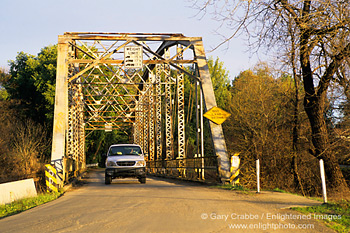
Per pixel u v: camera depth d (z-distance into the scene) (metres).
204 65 21.84
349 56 14.73
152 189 15.28
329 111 21.03
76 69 27.72
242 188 14.83
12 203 11.97
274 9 13.58
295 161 23.83
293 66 15.70
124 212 8.25
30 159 38.81
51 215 8.37
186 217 7.45
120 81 26.77
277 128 27.25
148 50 22.23
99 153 74.56
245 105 31.23
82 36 21.86
